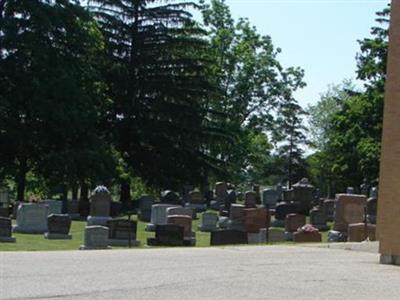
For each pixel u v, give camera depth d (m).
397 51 15.45
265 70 80.19
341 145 63.09
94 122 51.69
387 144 15.51
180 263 13.53
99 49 55.06
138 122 58.53
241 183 80.50
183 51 60.38
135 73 59.09
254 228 30.19
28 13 49.28
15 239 25.86
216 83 68.50
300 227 30.78
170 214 30.77
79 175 47.78
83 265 12.65
